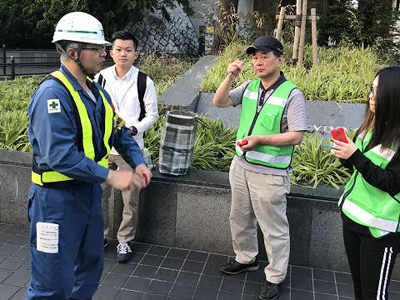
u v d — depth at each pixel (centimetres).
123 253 375
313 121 566
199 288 343
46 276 246
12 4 1750
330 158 407
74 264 265
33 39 1877
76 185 244
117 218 404
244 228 345
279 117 306
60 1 1527
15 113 530
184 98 583
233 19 977
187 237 396
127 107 365
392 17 1153
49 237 242
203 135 472
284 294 337
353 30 1116
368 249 235
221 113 586
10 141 475
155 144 457
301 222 366
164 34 1905
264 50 301
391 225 227
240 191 330
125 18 1723
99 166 226
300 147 431
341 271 369
